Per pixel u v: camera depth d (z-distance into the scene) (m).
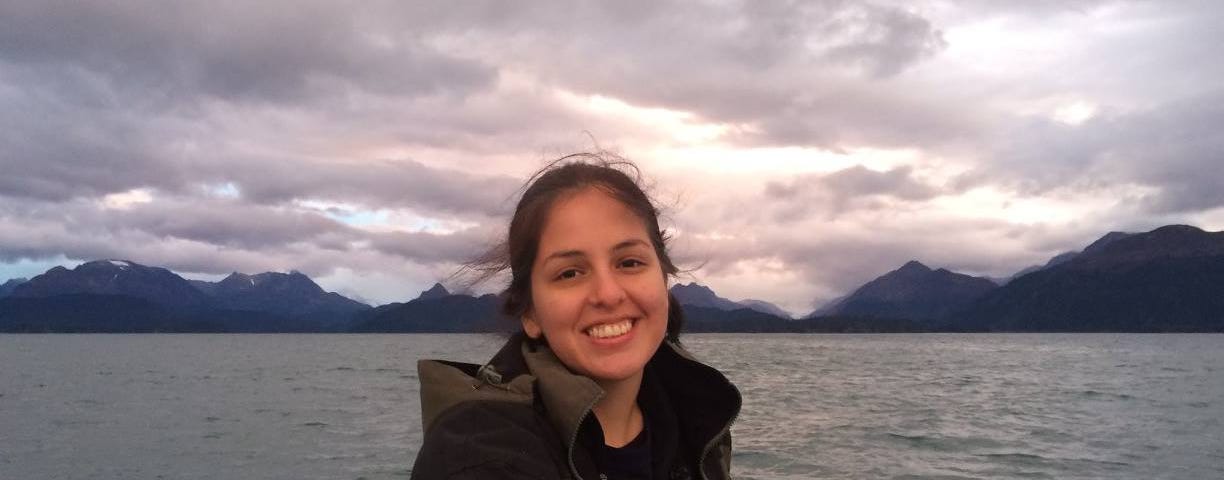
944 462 16.28
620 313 1.77
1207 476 15.13
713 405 2.04
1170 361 71.50
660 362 2.09
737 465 15.74
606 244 1.78
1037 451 17.77
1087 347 123.06
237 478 14.91
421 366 1.73
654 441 1.96
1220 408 27.47
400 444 18.80
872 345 129.50
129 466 16.25
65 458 17.27
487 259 1.99
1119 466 16.08
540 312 1.80
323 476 15.02
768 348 104.56
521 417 1.64
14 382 42.12
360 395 32.84
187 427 22.42
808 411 25.47
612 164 1.92
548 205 1.80
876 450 17.58
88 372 52.53
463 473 1.51
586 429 1.73
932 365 61.28
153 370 55.12
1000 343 152.88
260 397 32.09
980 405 28.03
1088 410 26.75
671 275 2.05
